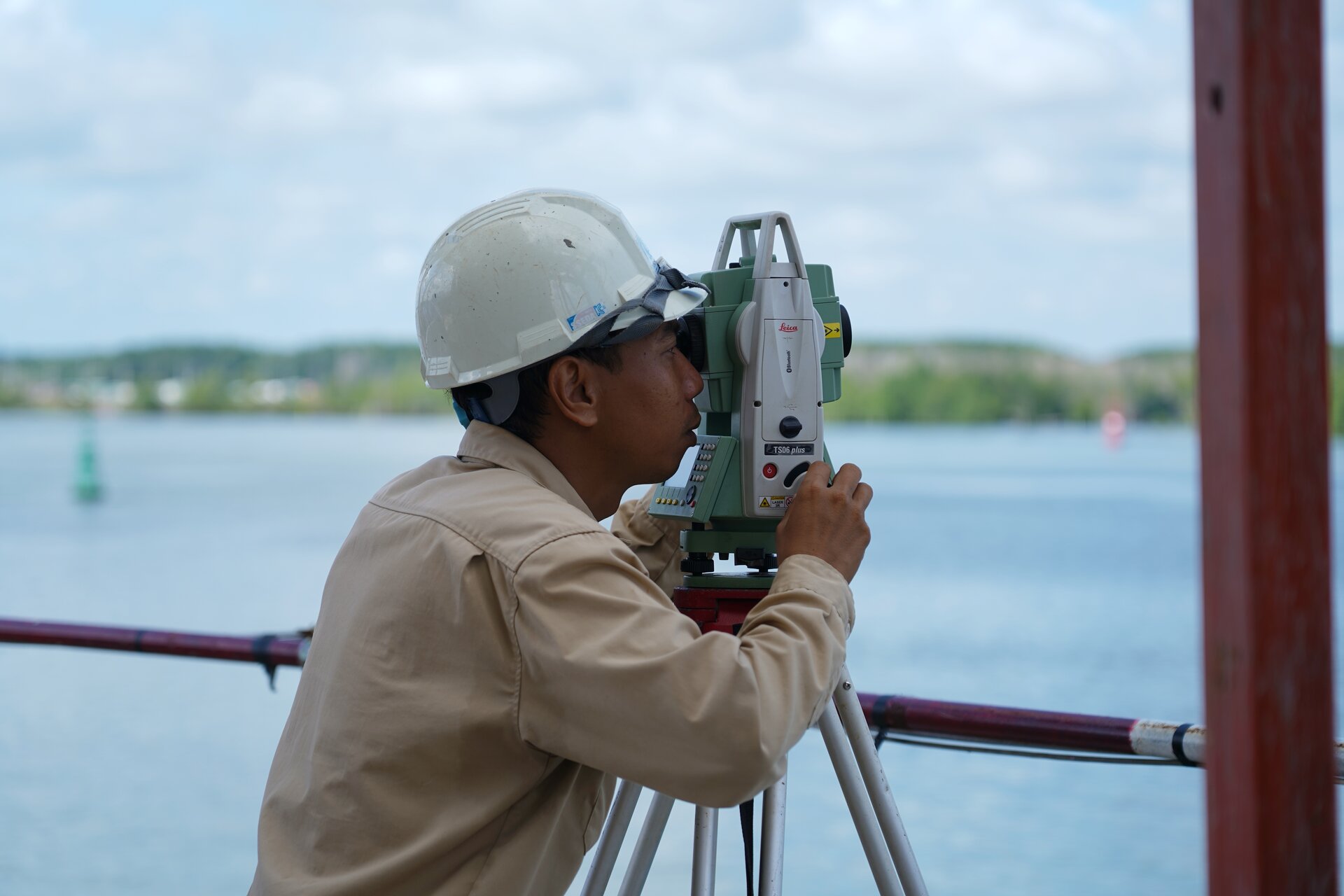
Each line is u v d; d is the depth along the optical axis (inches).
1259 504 37.9
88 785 249.9
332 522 1180.5
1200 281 39.6
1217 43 38.4
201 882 192.9
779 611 55.2
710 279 67.9
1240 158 37.7
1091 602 693.3
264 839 57.7
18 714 320.8
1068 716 72.9
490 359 60.4
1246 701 38.0
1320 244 38.7
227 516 1267.2
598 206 63.4
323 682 58.1
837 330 69.6
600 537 54.2
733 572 68.3
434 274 62.5
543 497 56.6
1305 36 38.4
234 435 4138.8
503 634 53.7
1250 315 37.7
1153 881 225.3
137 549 920.9
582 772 58.6
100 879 193.8
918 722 77.9
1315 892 39.0
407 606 55.2
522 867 55.2
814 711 53.1
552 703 52.6
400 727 54.2
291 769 58.5
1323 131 38.7
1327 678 39.0
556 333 59.4
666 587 74.2
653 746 50.8
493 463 60.0
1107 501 1566.2
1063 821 262.4
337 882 53.9
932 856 240.2
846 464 62.3
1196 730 68.3
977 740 76.5
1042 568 865.5
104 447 3297.2
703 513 65.7
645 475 63.2
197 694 345.4
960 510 1416.1
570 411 60.5
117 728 303.6
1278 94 38.0
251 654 95.5
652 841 66.8
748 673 50.7
